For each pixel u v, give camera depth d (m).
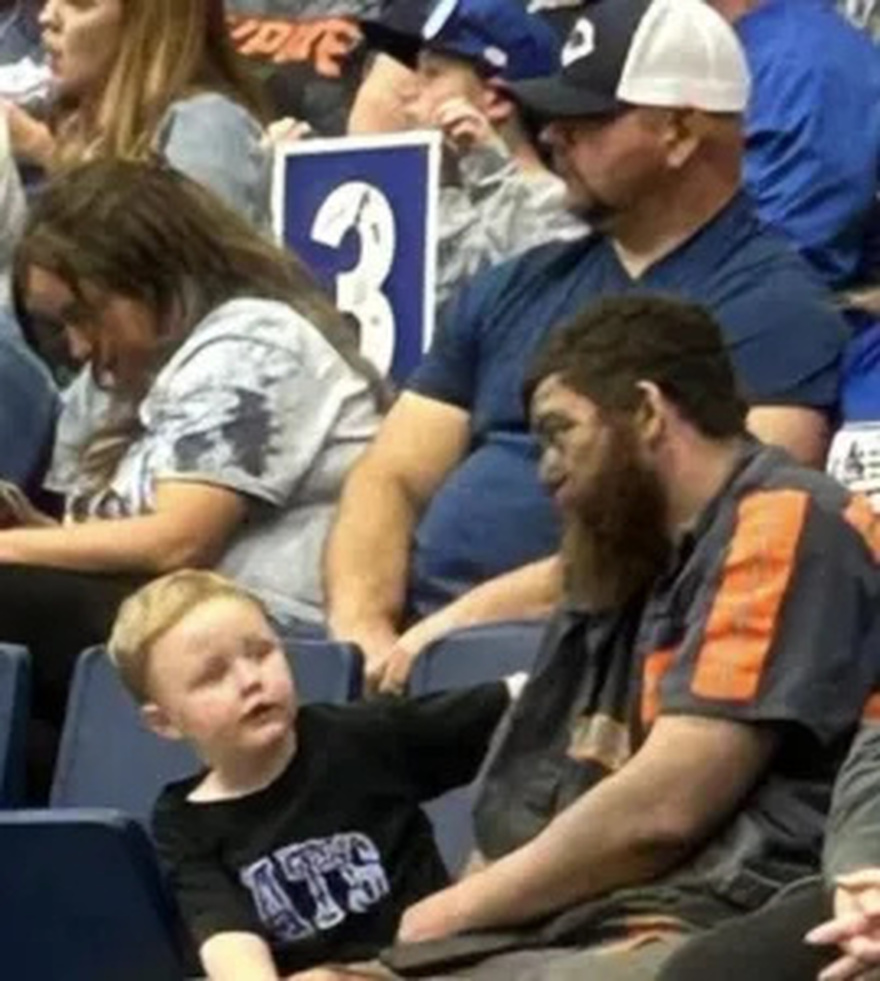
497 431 15.91
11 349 17.39
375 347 17.16
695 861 12.79
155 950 12.91
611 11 15.35
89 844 12.73
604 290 15.64
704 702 12.68
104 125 18.39
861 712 12.73
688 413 13.03
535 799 13.30
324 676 14.41
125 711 15.01
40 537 15.83
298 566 16.00
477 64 18.53
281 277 16.33
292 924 13.12
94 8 18.45
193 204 16.28
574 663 13.34
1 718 14.95
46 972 12.99
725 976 11.69
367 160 17.31
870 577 12.81
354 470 16.14
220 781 13.27
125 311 16.09
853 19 19.97
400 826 13.34
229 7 21.19
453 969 12.77
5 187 18.45
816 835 12.64
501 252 18.08
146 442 16.17
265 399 15.99
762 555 12.74
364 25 19.36
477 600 15.17
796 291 15.35
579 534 13.20
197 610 13.16
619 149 15.30
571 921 12.80
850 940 11.45
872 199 18.38
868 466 15.15
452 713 13.54
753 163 18.28
